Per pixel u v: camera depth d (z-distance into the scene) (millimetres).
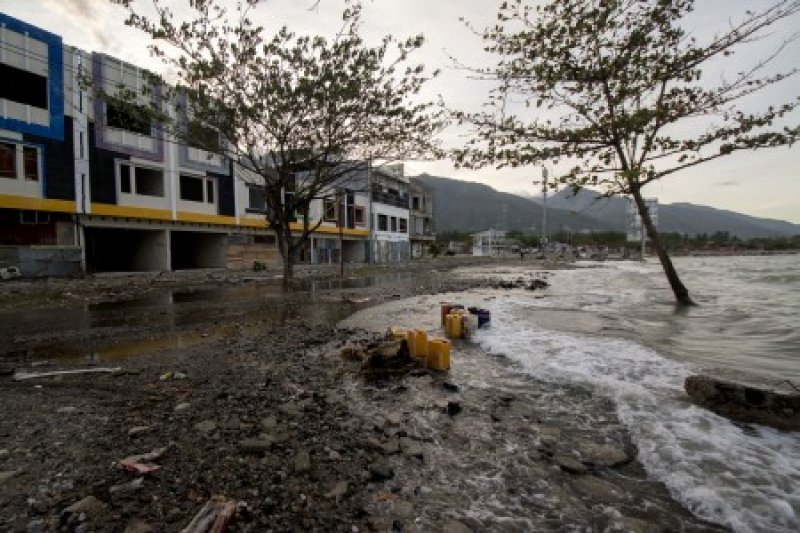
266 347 7027
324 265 34812
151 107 16703
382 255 44938
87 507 2631
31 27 18422
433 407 4559
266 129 14680
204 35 13023
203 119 14344
